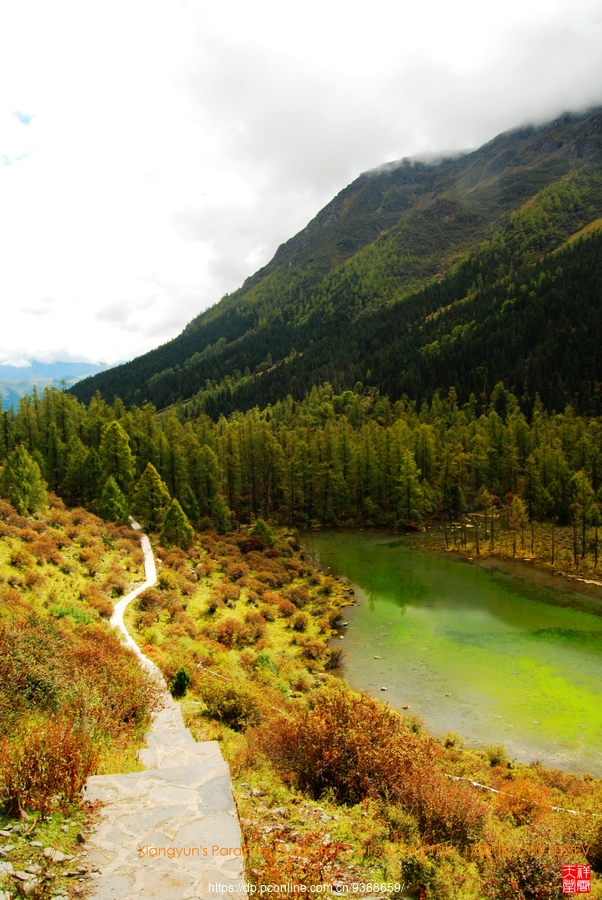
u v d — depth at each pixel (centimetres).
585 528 6397
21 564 3130
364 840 876
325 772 1177
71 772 781
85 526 4950
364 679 3303
